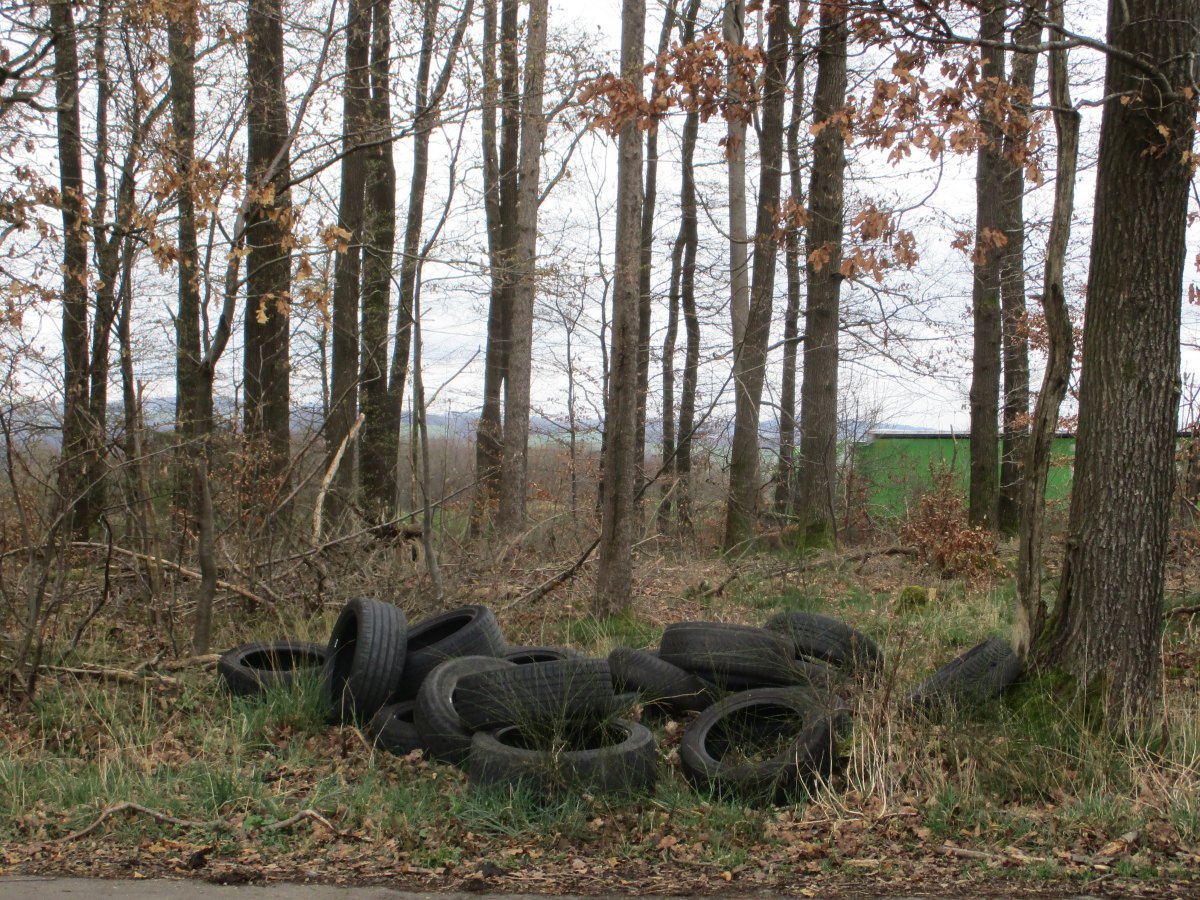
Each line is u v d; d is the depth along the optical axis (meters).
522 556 13.83
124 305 10.52
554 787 6.15
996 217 20.06
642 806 6.19
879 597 12.70
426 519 11.70
